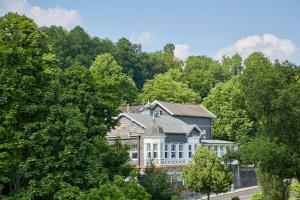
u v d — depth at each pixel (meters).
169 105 86.62
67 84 37.66
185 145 78.19
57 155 31.77
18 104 31.88
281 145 47.53
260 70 50.31
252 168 87.44
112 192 32.19
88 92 37.91
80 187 32.44
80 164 32.16
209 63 163.00
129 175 38.53
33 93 32.91
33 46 48.59
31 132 31.78
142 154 74.06
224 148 87.69
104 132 38.41
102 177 32.91
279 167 47.75
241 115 99.06
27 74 33.19
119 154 38.59
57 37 132.88
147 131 73.75
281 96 46.81
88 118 37.41
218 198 68.88
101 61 113.25
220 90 104.88
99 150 37.09
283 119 47.81
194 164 58.59
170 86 117.38
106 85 42.38
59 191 30.83
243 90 53.44
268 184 52.50
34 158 31.16
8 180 31.36
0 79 32.28
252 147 47.62
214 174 57.53
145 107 84.62
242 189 81.12
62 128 31.88
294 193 64.81
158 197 41.91
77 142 32.28
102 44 145.38
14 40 46.66
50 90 33.62
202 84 141.62
